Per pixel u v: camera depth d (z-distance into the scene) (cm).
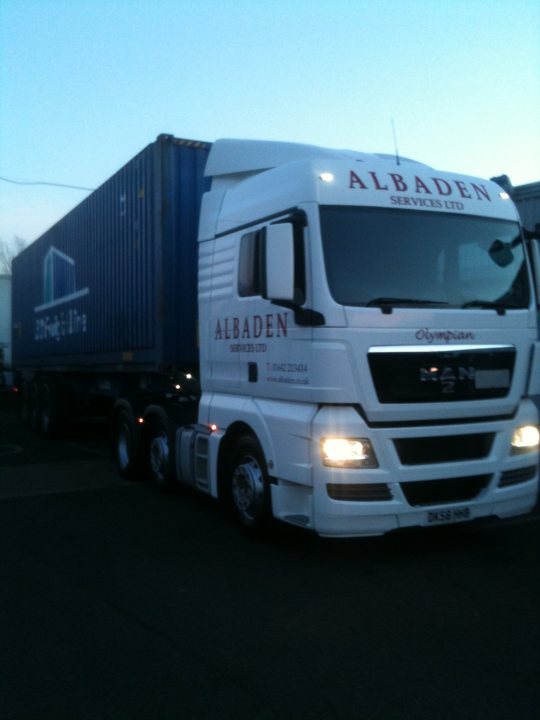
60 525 774
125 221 1072
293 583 583
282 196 642
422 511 598
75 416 1497
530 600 541
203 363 785
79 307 1335
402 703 390
